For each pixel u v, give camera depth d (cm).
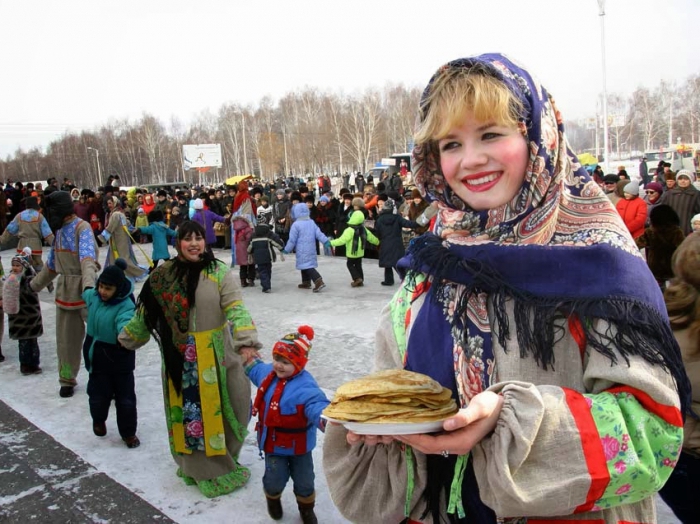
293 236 1017
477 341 113
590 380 105
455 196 127
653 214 671
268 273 1038
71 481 400
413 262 128
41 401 554
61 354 562
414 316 127
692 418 235
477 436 101
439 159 127
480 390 112
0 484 399
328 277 1158
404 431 100
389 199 1038
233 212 1109
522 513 101
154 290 362
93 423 462
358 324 775
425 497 120
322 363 619
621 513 109
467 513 115
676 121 7081
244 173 7750
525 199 114
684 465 240
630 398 100
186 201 2145
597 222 112
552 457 98
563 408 99
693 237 246
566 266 107
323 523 347
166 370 368
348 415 105
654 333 100
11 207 1953
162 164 8462
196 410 368
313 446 339
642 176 2445
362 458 125
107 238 1073
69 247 556
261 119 8219
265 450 338
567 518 106
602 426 98
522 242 114
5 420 510
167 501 372
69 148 9069
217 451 370
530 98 111
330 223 1538
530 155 113
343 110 7394
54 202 555
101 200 1916
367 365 607
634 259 107
